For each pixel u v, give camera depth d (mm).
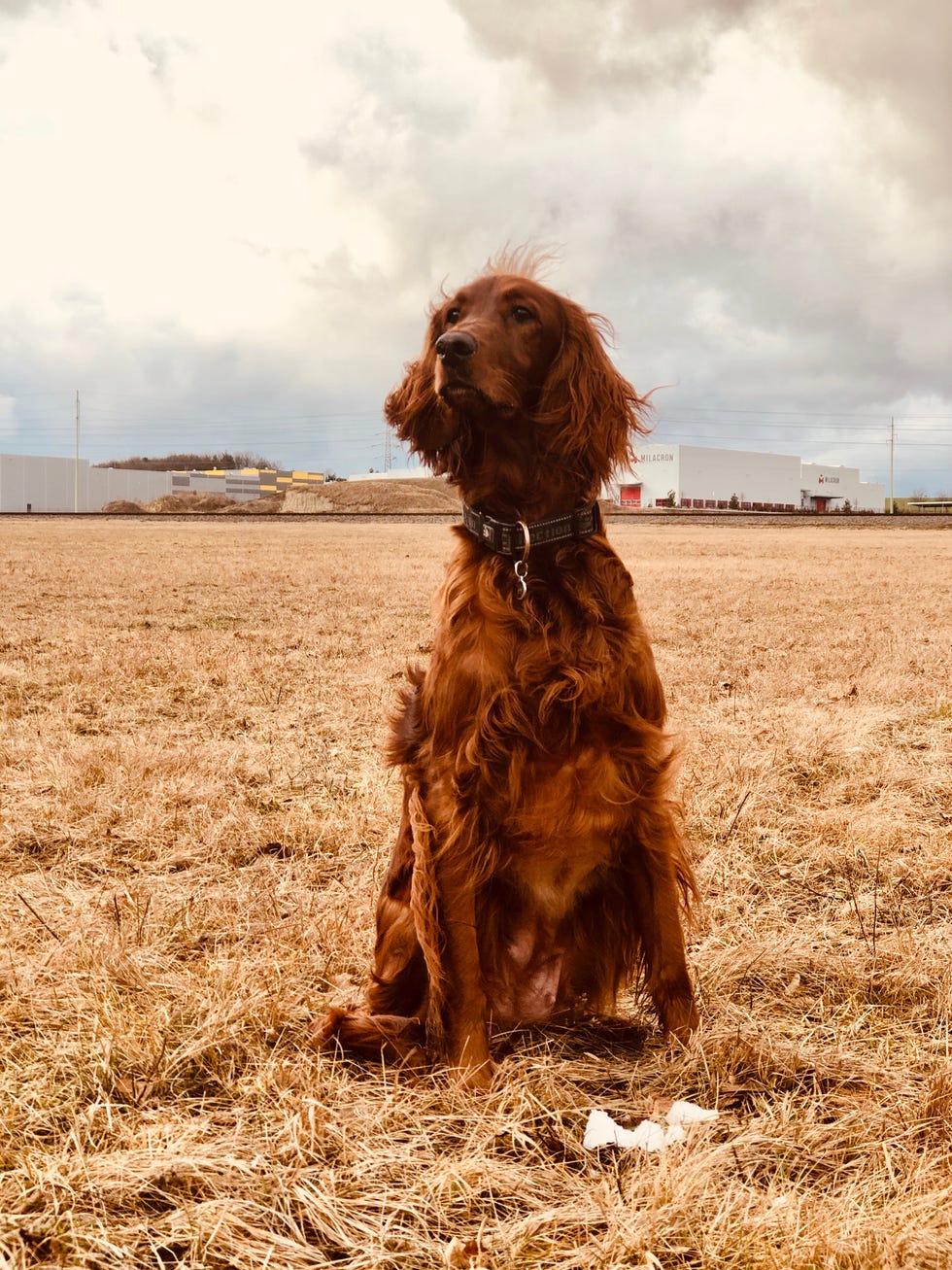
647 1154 1109
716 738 2533
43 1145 1120
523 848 1278
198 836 1934
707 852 1854
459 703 1257
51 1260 997
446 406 1387
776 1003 1403
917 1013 1358
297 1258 1003
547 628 1251
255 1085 1207
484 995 1294
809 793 2168
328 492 40000
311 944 1529
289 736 2650
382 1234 1021
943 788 2170
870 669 3584
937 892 1705
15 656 3873
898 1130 1145
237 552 11500
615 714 1252
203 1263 991
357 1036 1312
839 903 1682
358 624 5031
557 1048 1332
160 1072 1232
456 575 1312
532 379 1361
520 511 1327
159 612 5500
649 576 8055
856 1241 990
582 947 1378
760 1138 1124
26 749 2422
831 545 13523
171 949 1529
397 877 1370
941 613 5453
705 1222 1026
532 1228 1022
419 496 38812
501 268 1475
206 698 3162
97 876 1776
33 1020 1336
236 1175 1078
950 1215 1019
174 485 49750
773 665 3699
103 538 14602
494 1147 1146
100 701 3102
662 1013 1331
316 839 1924
